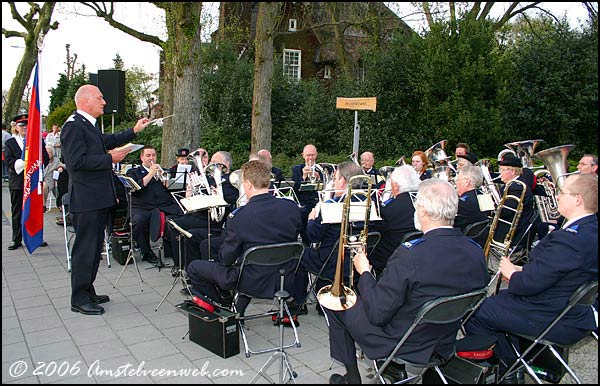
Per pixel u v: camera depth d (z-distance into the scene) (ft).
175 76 30.96
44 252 19.94
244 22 63.21
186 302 11.84
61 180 19.76
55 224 25.67
